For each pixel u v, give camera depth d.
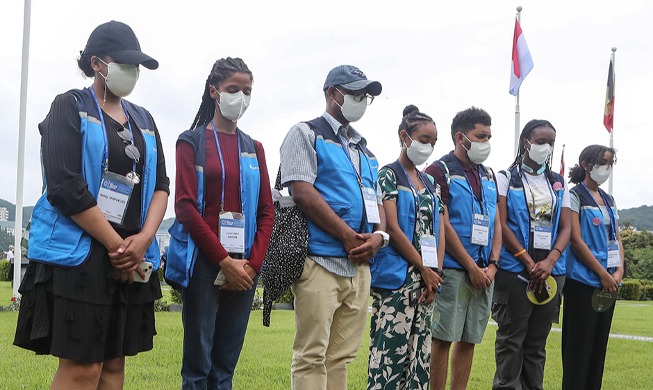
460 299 4.77
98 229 2.89
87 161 2.98
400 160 4.68
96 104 3.09
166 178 3.41
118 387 3.19
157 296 3.24
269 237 3.84
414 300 4.34
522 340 5.12
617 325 13.41
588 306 5.51
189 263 3.53
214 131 3.80
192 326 3.57
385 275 4.35
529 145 5.36
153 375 5.74
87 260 2.88
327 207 3.91
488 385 6.03
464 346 4.93
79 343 2.84
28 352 6.69
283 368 6.43
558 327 12.24
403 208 4.44
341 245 3.96
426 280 4.36
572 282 5.59
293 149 4.02
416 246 4.45
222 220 3.64
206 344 3.59
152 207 3.24
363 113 4.20
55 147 2.90
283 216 4.00
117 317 3.00
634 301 27.91
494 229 5.06
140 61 3.07
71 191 2.84
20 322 2.88
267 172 4.01
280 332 9.48
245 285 3.59
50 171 2.87
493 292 5.17
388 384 4.30
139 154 3.13
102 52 3.09
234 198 3.72
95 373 2.93
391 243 4.38
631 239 45.94
